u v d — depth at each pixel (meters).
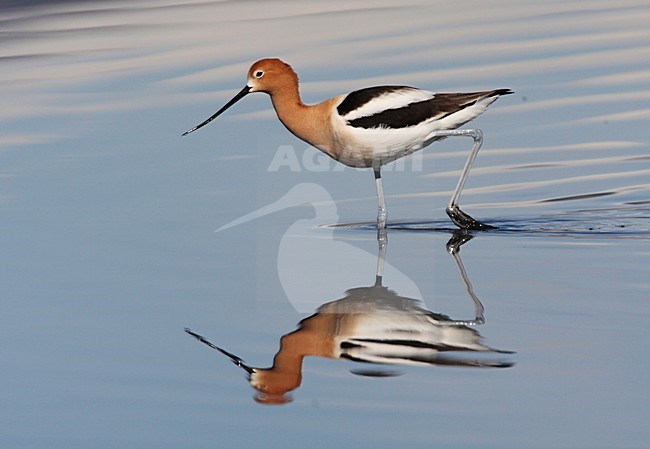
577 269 10.60
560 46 19.25
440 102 12.45
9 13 23.00
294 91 12.72
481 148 15.24
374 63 18.17
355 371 8.34
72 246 11.54
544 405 7.62
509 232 12.20
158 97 17.14
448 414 7.54
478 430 7.30
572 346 8.58
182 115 16.25
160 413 7.72
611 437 7.18
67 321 9.51
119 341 9.05
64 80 18.36
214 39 20.25
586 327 8.97
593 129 15.57
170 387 8.16
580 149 14.94
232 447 7.18
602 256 11.05
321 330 9.15
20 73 18.88
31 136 15.67
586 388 7.86
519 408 7.59
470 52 18.83
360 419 7.52
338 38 19.86
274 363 8.52
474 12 21.73
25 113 16.75
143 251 11.38
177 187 13.56
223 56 19.08
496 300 9.72
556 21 20.94
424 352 8.59
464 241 11.88
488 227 12.38
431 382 8.05
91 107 16.86
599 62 18.28
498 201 13.36
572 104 16.48
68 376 8.39
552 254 11.19
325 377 8.23
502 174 14.29
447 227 12.52
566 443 7.10
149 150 14.92
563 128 15.66
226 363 8.55
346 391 7.98
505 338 8.80
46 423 7.60
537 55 18.67
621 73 17.70
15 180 13.88
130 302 9.91
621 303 9.52
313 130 12.62
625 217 12.58
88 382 8.27
